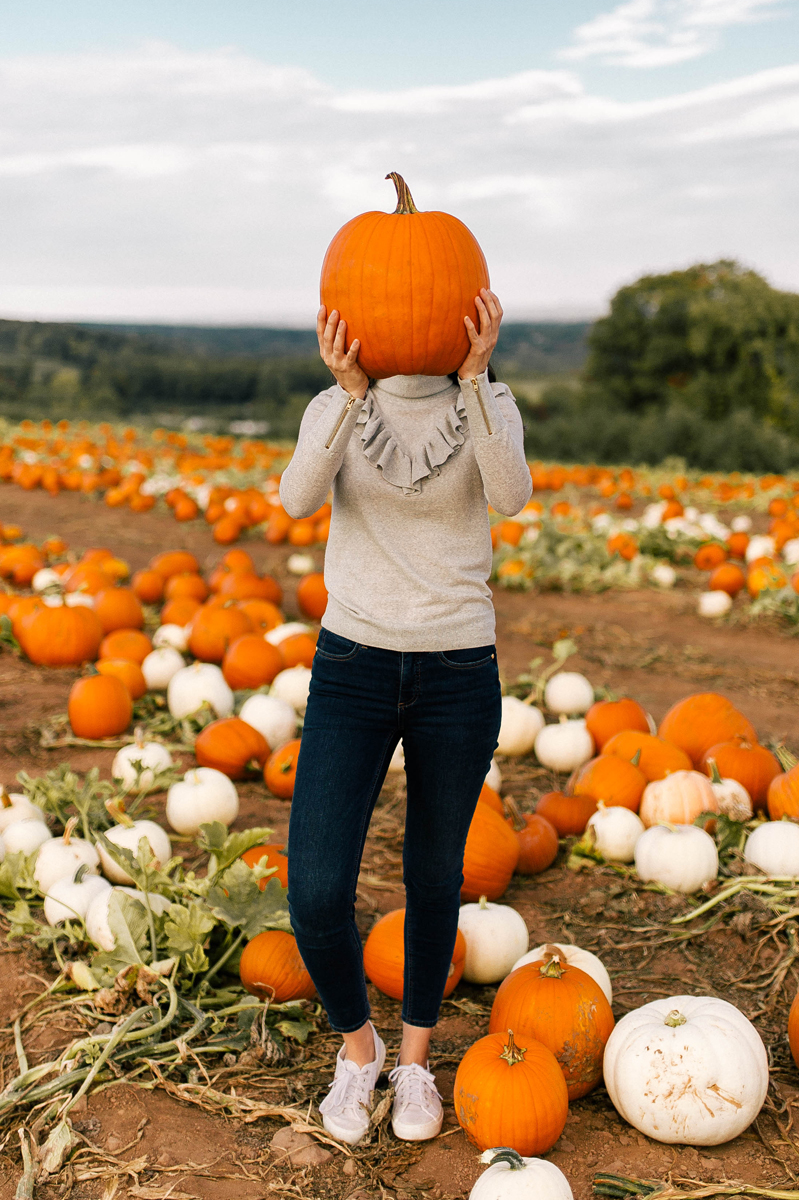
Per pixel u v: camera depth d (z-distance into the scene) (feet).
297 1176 7.50
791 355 111.55
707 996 9.03
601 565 29.32
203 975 9.99
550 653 22.26
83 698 16.26
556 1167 6.98
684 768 13.82
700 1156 7.76
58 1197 7.27
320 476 7.17
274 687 17.29
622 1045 8.10
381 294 7.00
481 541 7.51
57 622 19.97
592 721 15.89
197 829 13.01
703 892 11.78
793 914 10.71
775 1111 8.25
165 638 20.42
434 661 7.22
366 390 7.38
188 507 37.42
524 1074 7.60
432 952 7.91
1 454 49.06
